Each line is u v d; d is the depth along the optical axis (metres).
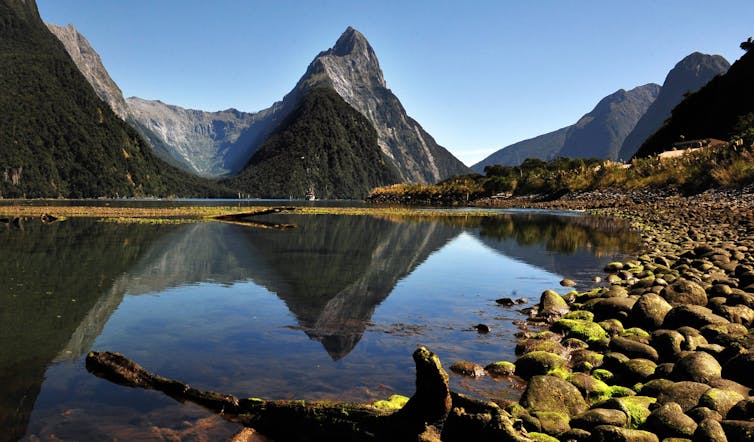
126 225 32.22
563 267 15.91
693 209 38.06
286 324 8.69
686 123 125.94
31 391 5.59
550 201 79.88
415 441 4.29
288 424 4.82
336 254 18.75
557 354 6.85
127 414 5.06
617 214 46.53
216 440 4.57
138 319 8.90
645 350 6.75
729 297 8.68
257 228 30.84
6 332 7.93
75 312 9.30
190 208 65.75
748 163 46.34
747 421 4.22
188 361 6.71
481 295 11.54
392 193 147.12
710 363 5.68
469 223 38.59
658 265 14.27
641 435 4.26
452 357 7.12
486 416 4.31
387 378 6.20
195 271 14.27
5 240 22.05
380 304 10.45
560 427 4.67
